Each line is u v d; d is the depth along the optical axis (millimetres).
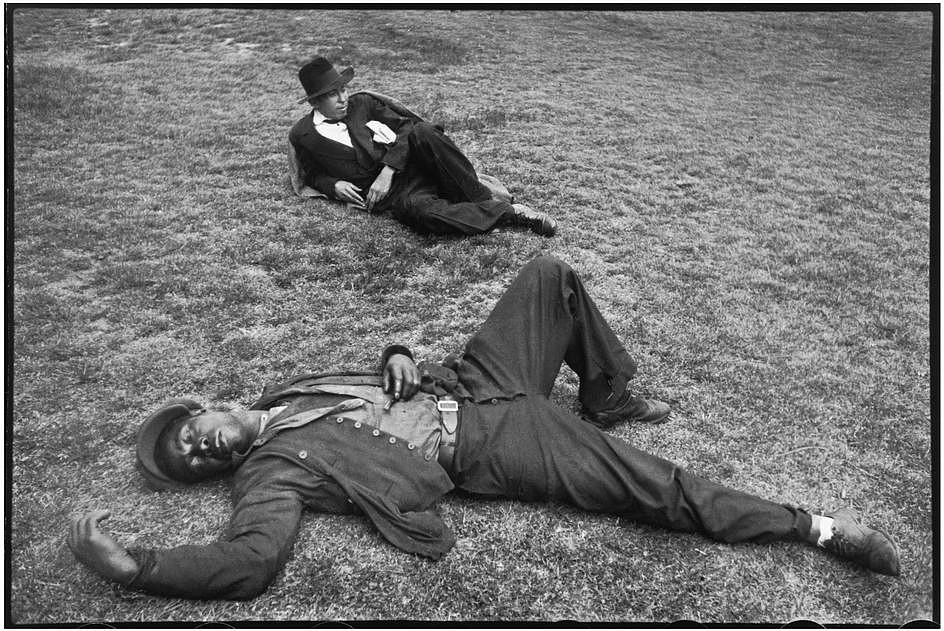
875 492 2676
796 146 6324
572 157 5934
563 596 2271
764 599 2262
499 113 6859
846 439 2928
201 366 3400
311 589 2264
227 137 6414
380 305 3893
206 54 9227
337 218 4863
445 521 2490
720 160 5965
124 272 4137
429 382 2639
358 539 2404
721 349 3488
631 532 2451
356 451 2406
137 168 5672
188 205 5031
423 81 7898
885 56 8773
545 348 2693
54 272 4137
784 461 2807
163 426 2600
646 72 8250
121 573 2078
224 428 2475
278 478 2363
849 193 5402
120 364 3402
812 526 2344
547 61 8648
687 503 2340
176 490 2635
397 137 4988
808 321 3752
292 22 10414
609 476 2396
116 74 8312
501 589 2287
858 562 2318
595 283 4070
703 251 4488
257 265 4281
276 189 5324
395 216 4793
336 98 4953
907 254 4492
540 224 4598
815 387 3232
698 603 2250
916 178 5691
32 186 5238
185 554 2125
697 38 9516
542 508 2537
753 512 2342
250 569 2156
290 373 3346
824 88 7828
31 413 3090
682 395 3154
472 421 2490
